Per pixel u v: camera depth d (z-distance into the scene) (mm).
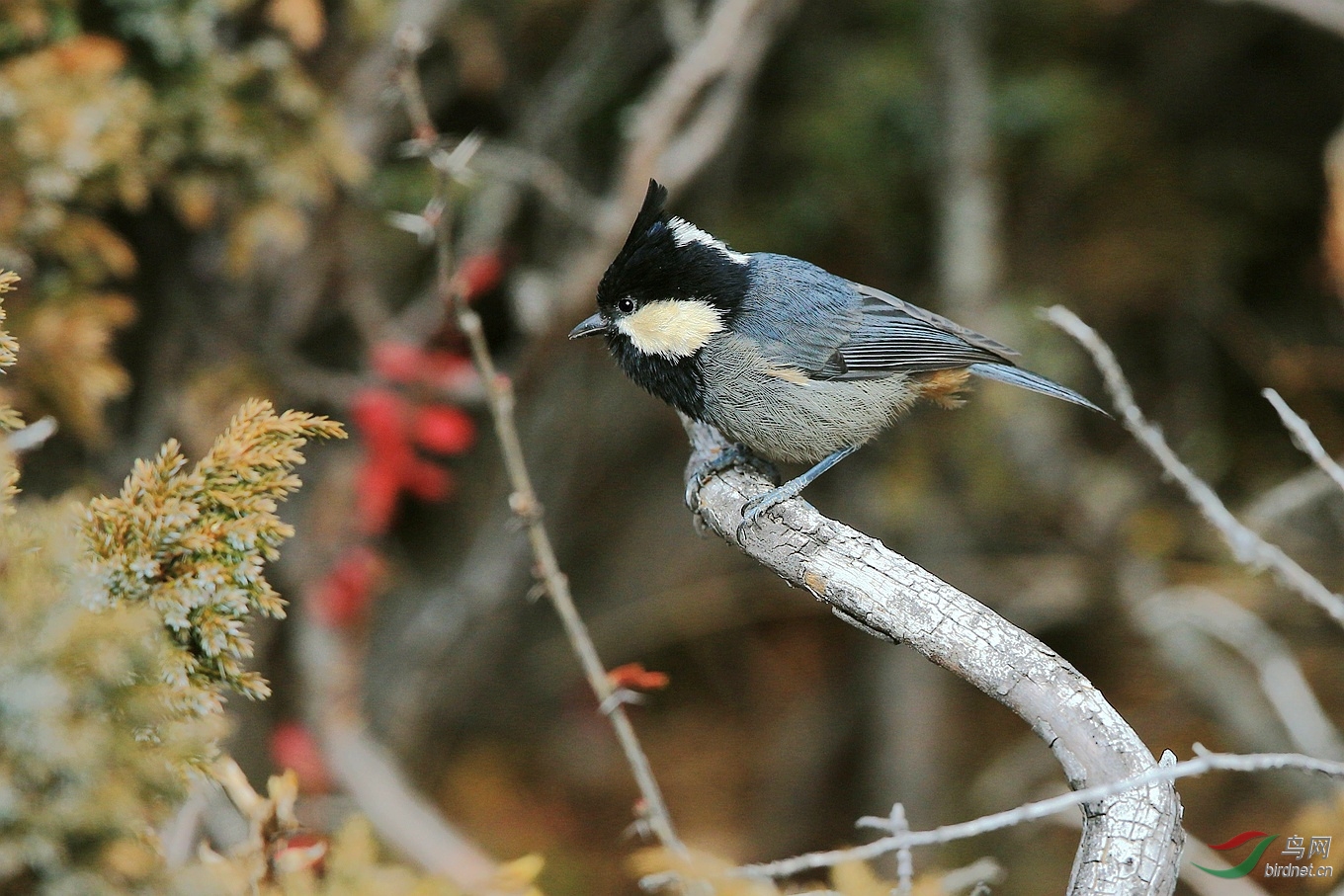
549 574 6578
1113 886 3922
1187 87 14289
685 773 15695
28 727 3301
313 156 8375
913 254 14195
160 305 9406
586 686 15859
